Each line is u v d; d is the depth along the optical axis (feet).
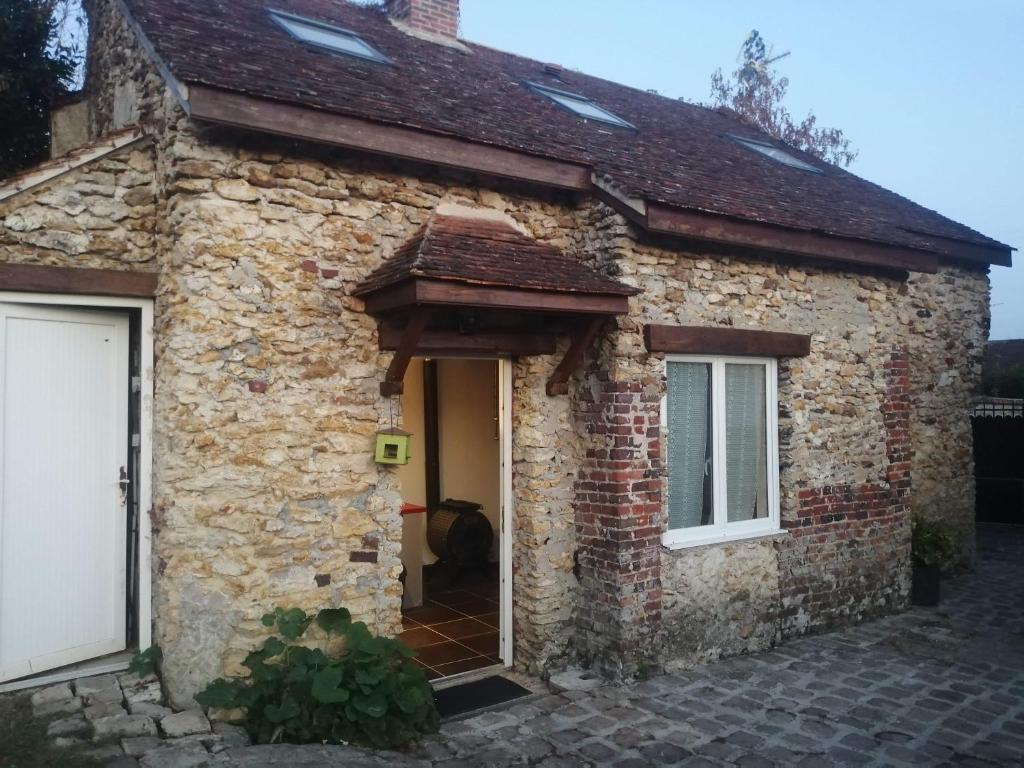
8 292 14.61
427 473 27.84
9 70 25.53
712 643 19.62
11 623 14.60
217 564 14.62
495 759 14.02
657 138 25.98
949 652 20.45
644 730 15.38
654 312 18.88
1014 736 15.25
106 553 15.97
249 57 16.43
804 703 16.84
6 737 12.66
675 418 20.07
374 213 16.71
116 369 16.20
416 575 23.95
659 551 18.69
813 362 22.53
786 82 72.18
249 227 15.14
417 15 28.84
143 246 15.99
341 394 16.08
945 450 29.86
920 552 25.41
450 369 28.86
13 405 14.73
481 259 15.98
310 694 13.89
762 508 21.95
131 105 18.15
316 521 15.67
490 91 23.15
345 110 15.16
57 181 15.19
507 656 18.93
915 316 28.91
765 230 19.97
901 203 31.78
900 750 14.61
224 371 14.80
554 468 18.90
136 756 12.37
